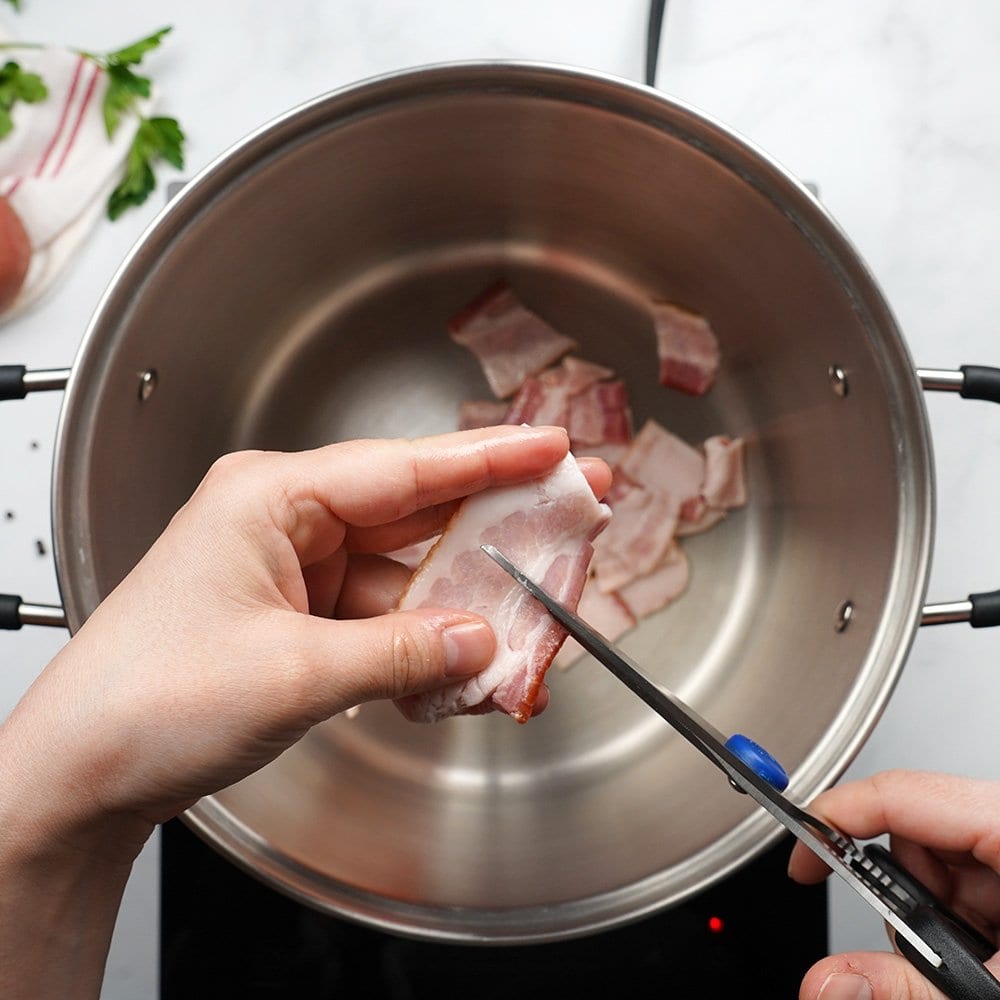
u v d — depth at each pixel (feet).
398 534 2.64
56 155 3.36
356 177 3.07
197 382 3.20
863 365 2.81
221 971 3.10
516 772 3.43
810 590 3.27
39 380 2.52
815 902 3.11
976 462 3.46
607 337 3.70
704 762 3.08
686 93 3.49
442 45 3.47
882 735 3.40
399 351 3.67
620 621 3.54
